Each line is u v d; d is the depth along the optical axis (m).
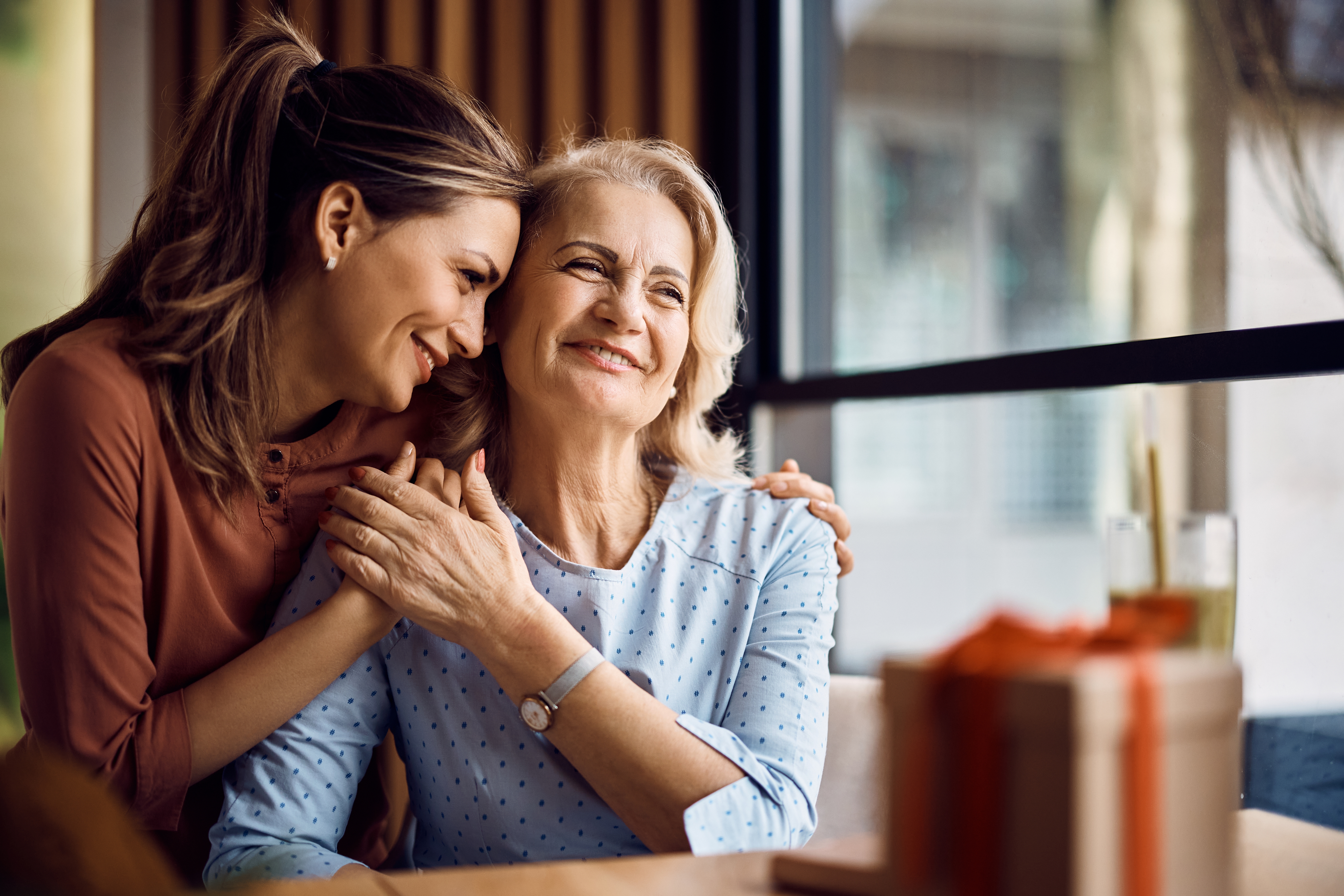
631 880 0.61
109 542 0.93
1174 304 3.33
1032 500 5.39
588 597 1.07
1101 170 4.96
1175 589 0.75
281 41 1.06
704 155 2.49
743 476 1.30
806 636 1.07
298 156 1.00
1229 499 1.59
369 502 0.97
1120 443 5.25
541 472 1.12
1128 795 0.47
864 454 5.36
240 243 1.00
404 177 0.98
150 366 0.98
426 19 2.39
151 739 0.92
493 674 0.95
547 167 1.14
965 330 5.38
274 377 1.04
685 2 2.46
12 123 2.17
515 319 1.10
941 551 5.41
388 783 2.10
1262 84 1.67
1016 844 0.48
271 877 0.89
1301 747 1.22
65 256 2.20
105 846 0.50
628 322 1.06
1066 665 0.49
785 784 0.94
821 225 2.50
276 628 1.03
